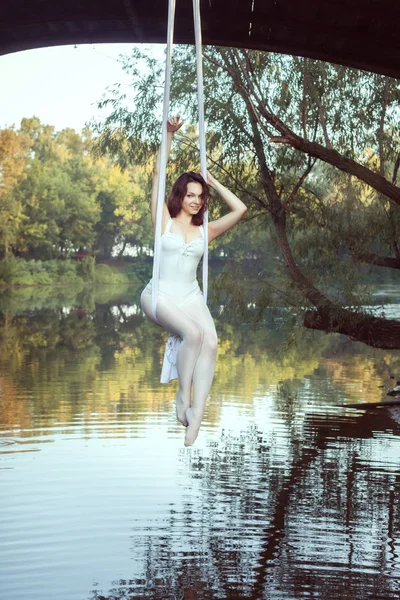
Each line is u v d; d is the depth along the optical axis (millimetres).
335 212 14531
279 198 14680
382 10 7410
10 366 17312
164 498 8352
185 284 4652
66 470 9234
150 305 4602
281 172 14844
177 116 4773
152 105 15281
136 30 7938
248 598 5918
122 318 31625
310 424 12195
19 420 11836
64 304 40375
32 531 7301
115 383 15242
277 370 17688
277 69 14336
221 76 14641
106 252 80812
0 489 8484
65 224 73812
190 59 14812
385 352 21391
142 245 81812
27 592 5992
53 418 12023
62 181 73625
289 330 15305
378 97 14219
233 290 15141
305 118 13945
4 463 9484
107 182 77250
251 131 14523
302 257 15062
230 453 10312
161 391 14438
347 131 14445
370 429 12000
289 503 8328
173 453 10172
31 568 6480
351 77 14125
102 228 78188
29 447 10266
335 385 15828
